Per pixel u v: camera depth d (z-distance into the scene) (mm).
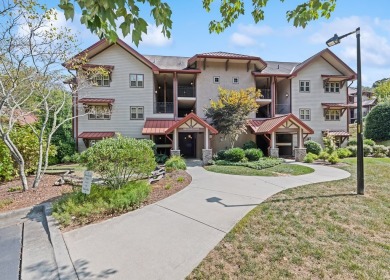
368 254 3736
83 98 19719
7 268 3633
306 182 9016
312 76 23500
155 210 5902
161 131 18484
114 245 4184
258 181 9445
